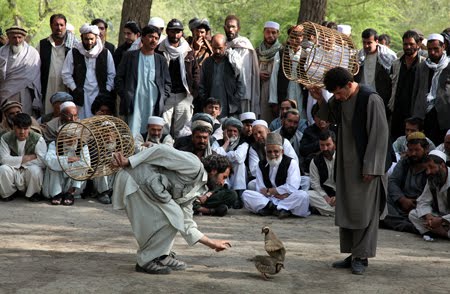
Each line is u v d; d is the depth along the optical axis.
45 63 11.38
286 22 20.28
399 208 9.10
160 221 6.31
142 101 10.72
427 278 6.64
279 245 6.31
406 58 10.71
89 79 11.11
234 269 6.70
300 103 11.11
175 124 11.12
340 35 7.30
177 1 30.47
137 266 6.47
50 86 11.36
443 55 10.34
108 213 9.35
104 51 11.20
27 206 9.63
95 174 6.40
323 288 6.20
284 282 6.32
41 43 11.50
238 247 7.66
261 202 9.60
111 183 10.13
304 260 7.16
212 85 11.27
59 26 11.30
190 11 30.66
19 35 11.19
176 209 6.31
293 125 10.53
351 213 6.64
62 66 11.31
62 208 9.57
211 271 6.59
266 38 11.62
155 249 6.38
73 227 8.42
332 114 6.88
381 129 6.55
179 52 11.02
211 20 22.98
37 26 21.73
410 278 6.62
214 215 9.55
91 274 6.33
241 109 11.40
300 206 9.55
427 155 8.59
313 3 12.83
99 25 12.23
